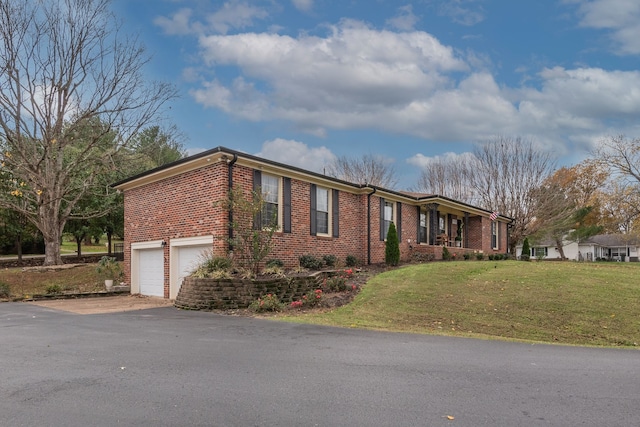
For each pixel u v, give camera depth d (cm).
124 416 392
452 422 384
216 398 443
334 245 1769
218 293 1189
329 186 1755
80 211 2556
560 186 3525
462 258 2412
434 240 2288
